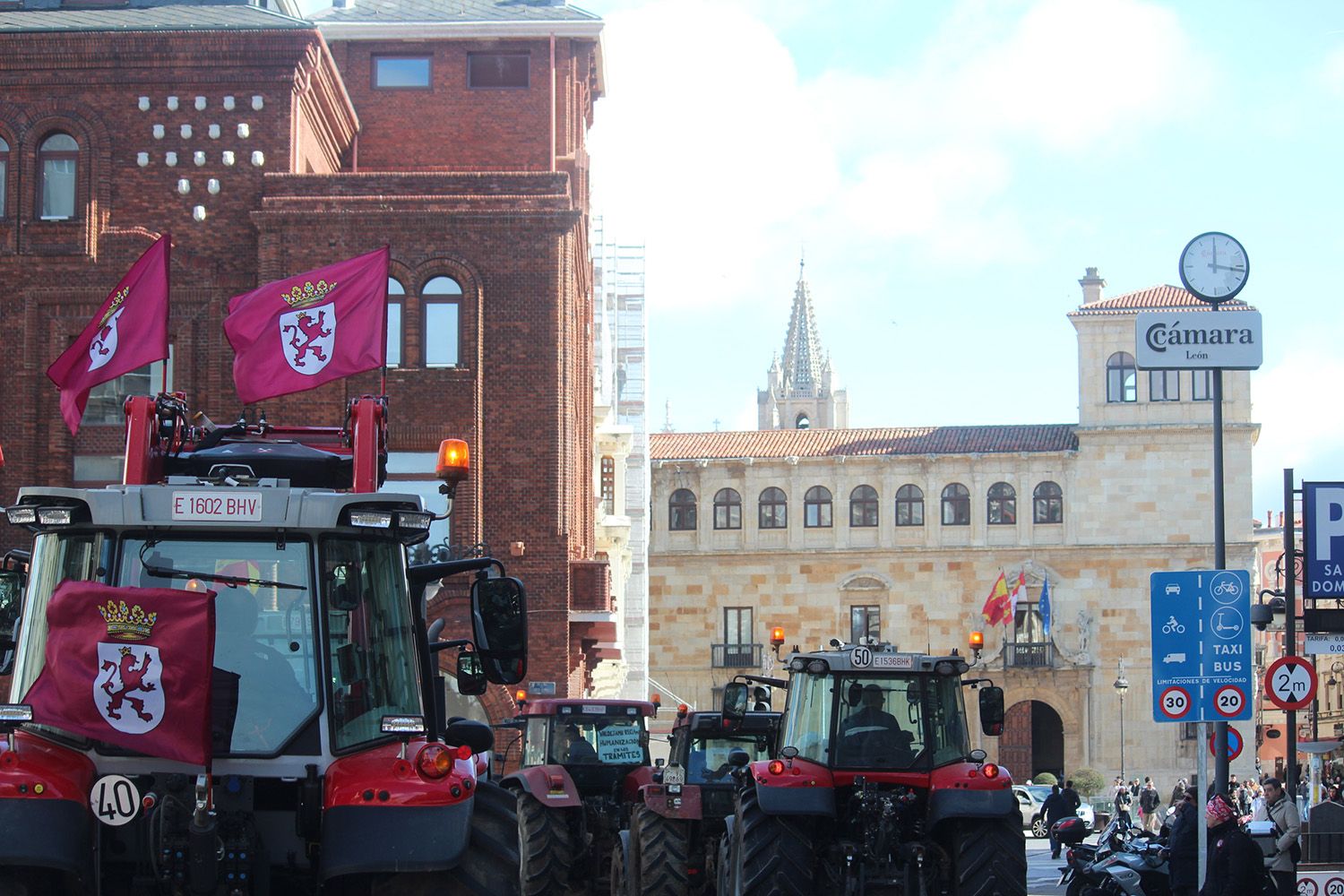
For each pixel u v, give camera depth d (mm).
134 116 36688
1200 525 78250
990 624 78188
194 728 8695
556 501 36438
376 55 43344
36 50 36531
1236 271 20859
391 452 36438
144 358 15727
